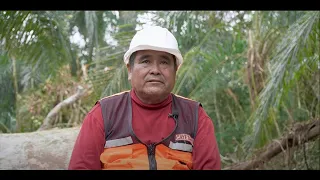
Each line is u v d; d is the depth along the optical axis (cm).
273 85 296
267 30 417
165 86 168
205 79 424
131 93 176
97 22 568
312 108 407
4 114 629
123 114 170
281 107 434
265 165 408
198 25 440
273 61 316
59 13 457
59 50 457
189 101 181
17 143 250
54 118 580
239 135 552
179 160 166
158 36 167
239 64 468
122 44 396
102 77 395
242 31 447
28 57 451
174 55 171
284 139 383
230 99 541
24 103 639
